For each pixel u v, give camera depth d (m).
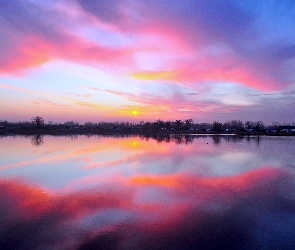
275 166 19.56
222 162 21.33
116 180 14.46
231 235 7.47
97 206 9.95
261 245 6.87
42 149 31.61
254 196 11.45
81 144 39.88
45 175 15.92
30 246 6.73
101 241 7.02
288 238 7.30
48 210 9.47
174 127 126.25
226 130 101.12
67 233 7.52
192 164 20.11
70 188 12.70
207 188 12.80
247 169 18.20
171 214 9.12
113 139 54.41
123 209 9.61
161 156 25.00
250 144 41.19
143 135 74.31
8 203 10.30
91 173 16.48
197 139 56.25
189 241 7.05
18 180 14.55
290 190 12.56
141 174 16.14
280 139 55.56
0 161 21.80
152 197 11.17
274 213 9.30
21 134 72.69
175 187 12.95
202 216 8.94
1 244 6.82
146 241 7.04
